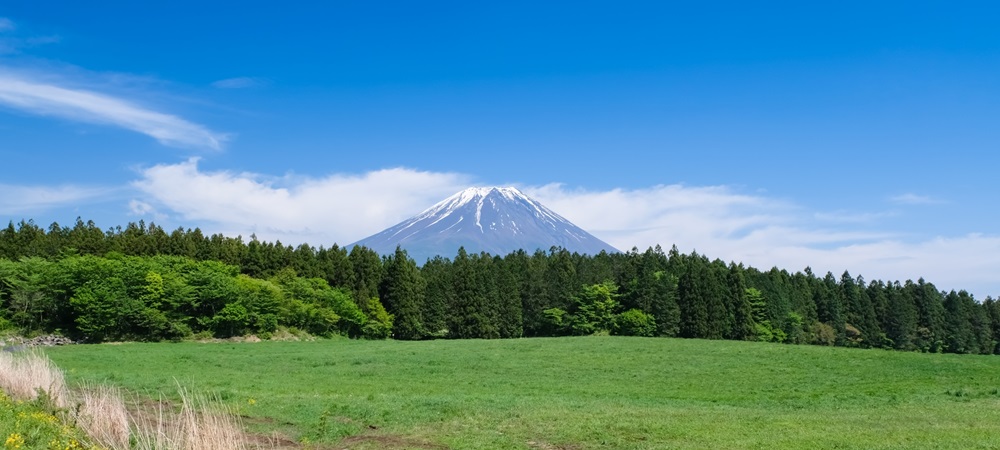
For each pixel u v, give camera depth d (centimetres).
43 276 6588
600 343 6088
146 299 6519
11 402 1538
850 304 10669
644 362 4491
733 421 1859
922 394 2836
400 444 1498
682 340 6619
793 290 10500
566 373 3828
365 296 9231
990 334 10450
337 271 9694
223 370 3553
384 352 5116
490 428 1686
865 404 2417
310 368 3841
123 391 2217
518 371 3906
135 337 6494
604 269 10875
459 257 11425
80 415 1330
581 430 1664
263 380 2998
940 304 10425
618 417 1873
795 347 5741
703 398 2700
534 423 1747
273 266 9488
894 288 11088
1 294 6438
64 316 6625
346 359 4400
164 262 7756
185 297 6669
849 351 5356
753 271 11369
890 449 1459
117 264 6950
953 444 1520
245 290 7275
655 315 9094
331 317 8144
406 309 9394
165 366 3694
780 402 2498
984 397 2703
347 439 1559
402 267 9569
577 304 9656
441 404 2055
